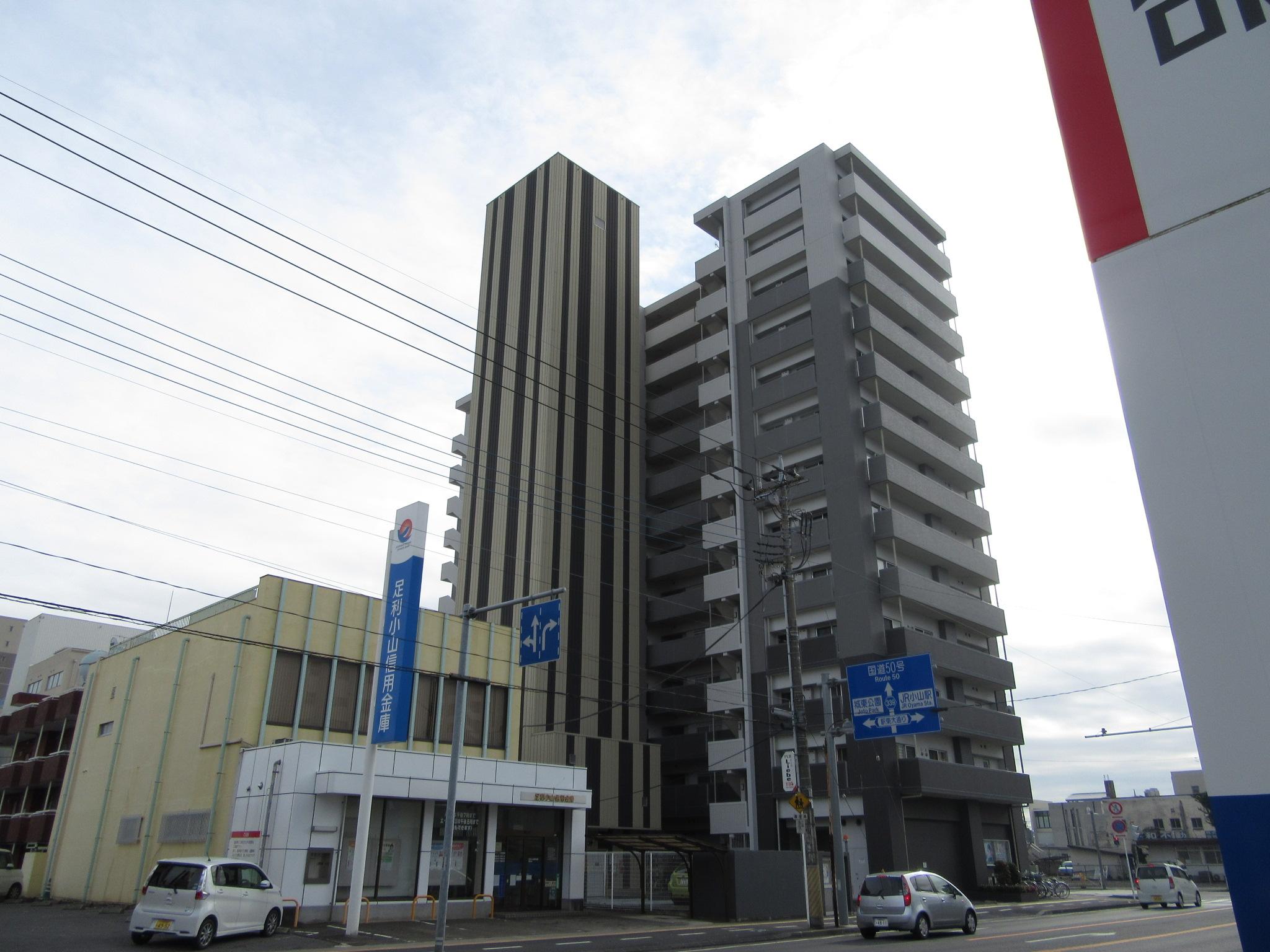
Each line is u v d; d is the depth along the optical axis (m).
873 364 45.41
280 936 20.30
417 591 23.78
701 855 28.66
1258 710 3.78
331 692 28.72
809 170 50.75
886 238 51.34
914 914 21.95
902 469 44.75
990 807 44.69
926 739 41.56
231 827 25.42
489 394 53.47
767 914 28.19
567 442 49.81
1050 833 89.00
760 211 53.12
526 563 46.78
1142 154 4.77
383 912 24.31
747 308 51.44
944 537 46.00
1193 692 3.99
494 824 28.19
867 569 41.66
